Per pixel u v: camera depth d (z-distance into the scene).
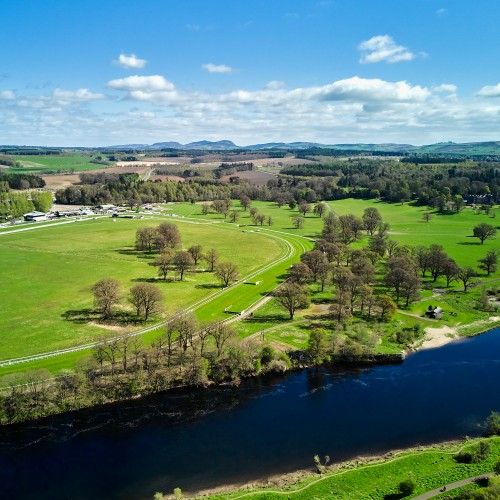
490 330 138.50
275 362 111.81
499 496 59.88
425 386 104.69
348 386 105.25
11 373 101.94
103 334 125.81
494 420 86.19
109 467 77.62
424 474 71.00
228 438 85.50
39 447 83.06
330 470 75.56
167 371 106.62
